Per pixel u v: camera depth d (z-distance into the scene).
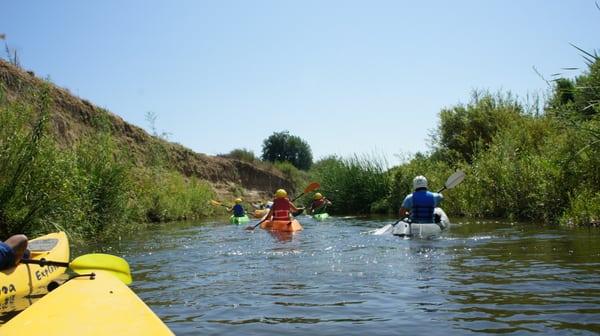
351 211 20.12
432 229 9.45
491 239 8.24
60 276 5.89
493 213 13.09
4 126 8.34
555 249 6.84
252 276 5.80
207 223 16.39
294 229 11.94
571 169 10.47
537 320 3.64
